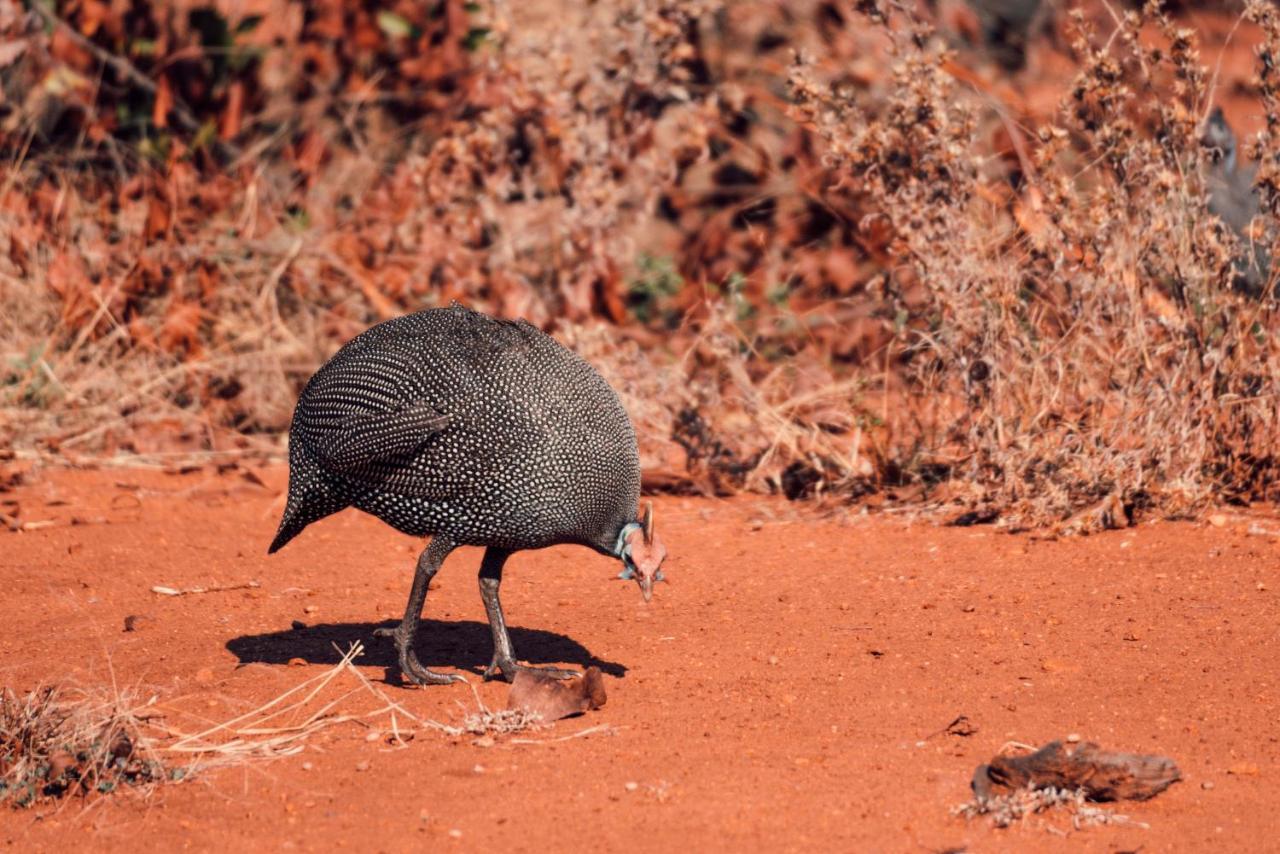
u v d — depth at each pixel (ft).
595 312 65.67
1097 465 46.24
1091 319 47.50
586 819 27.02
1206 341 47.24
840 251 67.10
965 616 39.09
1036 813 27.20
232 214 69.10
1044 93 71.15
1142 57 49.52
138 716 32.48
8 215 64.85
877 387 60.03
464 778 29.12
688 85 72.59
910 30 50.83
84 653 37.27
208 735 31.63
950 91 50.90
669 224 73.41
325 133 73.31
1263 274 51.90
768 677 34.81
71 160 69.00
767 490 54.08
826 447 54.29
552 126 65.00
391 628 38.81
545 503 31.71
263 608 41.45
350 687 34.65
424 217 66.18
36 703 30.66
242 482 56.03
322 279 66.59
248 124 72.13
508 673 34.24
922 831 26.45
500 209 68.03
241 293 65.82
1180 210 47.62
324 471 33.22
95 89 69.87
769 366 61.16
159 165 70.74
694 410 55.67
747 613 40.04
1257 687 33.55
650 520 31.96
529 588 43.21
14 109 68.39
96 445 59.16
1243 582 40.42
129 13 71.31
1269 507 46.60
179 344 63.00
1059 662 35.32
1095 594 40.32
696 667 35.65
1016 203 53.06
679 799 27.78
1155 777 27.58
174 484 55.57
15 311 63.21
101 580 44.16
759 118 73.31
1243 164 57.11
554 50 65.51
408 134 73.92
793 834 26.30
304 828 27.02
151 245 65.05
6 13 66.23
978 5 74.69
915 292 61.21
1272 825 26.66
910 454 52.44
